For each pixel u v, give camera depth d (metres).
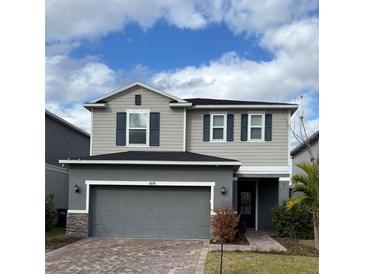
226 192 14.86
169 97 18.39
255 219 19.33
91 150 18.34
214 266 9.41
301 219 15.53
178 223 15.13
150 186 15.33
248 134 18.39
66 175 21.66
